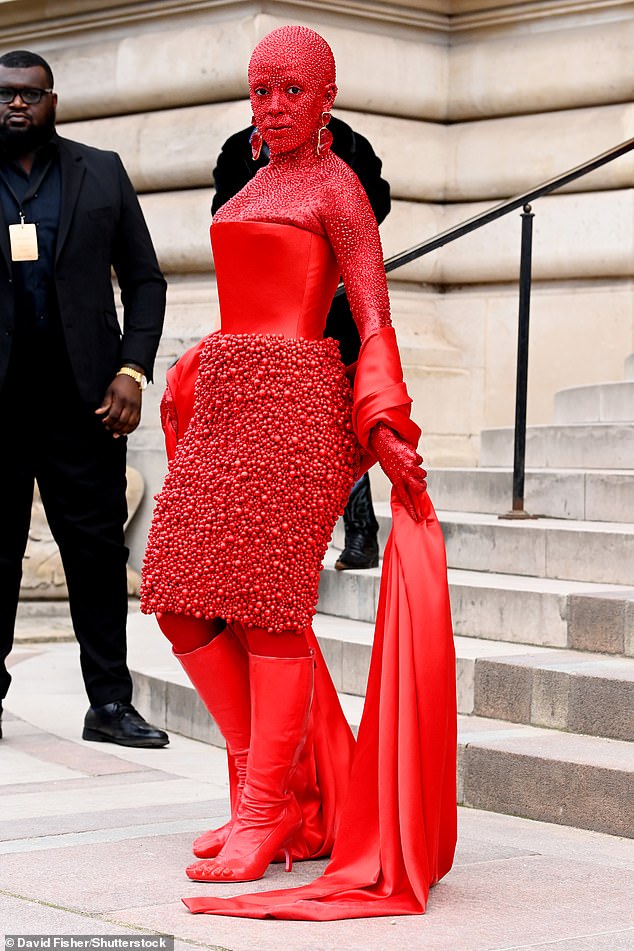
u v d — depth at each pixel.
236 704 4.39
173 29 10.46
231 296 4.30
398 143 10.52
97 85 10.73
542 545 6.95
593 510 7.60
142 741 6.17
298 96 4.25
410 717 4.02
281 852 4.43
